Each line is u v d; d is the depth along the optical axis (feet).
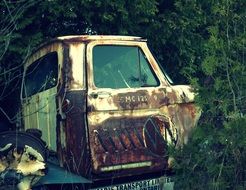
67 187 14.92
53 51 16.33
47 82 16.58
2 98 18.66
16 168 13.53
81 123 15.03
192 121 17.03
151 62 16.96
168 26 23.43
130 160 15.57
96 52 15.97
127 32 22.54
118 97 15.65
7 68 19.22
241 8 15.83
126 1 22.03
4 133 13.84
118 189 15.67
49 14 21.39
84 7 21.53
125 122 15.65
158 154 16.11
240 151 15.26
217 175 15.16
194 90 15.88
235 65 15.42
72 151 15.10
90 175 14.92
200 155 15.48
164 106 16.53
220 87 15.39
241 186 15.06
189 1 23.62
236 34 15.75
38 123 16.84
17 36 19.93
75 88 15.26
